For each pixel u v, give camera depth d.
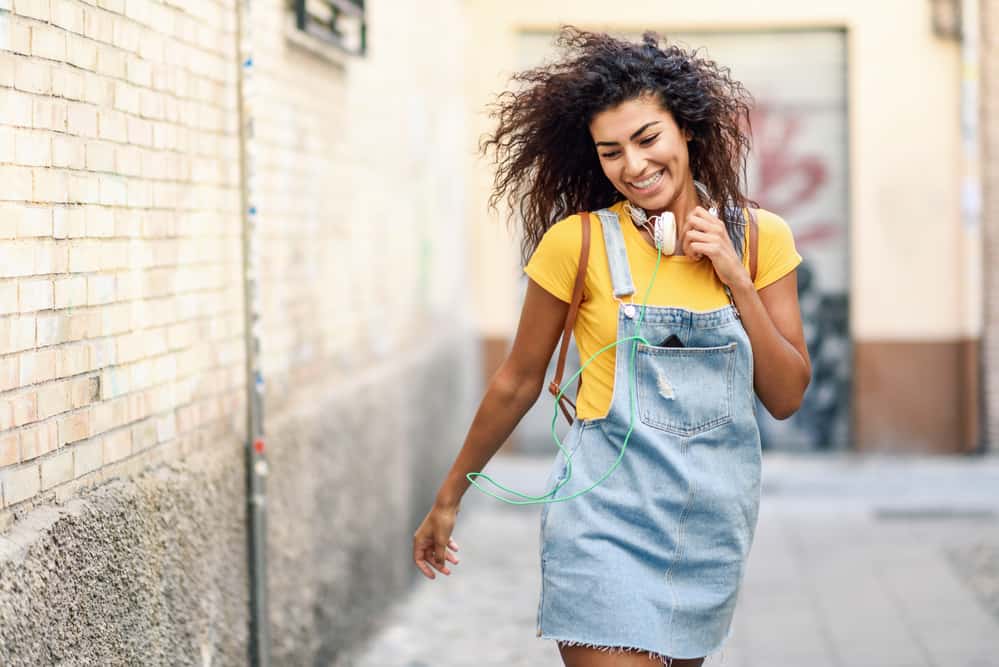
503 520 9.50
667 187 2.94
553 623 2.95
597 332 2.97
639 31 11.23
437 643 6.30
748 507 2.99
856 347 11.18
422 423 7.94
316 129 5.64
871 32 11.00
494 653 6.13
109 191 3.31
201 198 4.05
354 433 5.99
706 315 2.91
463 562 8.15
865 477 10.35
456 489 3.21
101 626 3.09
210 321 4.11
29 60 2.85
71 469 3.05
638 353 2.92
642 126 2.90
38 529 2.79
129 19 3.47
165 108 3.74
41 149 2.90
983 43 10.83
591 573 2.90
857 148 11.08
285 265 5.10
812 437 11.44
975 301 10.93
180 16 3.88
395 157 7.44
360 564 6.09
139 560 3.35
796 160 11.35
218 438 4.18
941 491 9.92
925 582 7.35
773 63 11.30
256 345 4.44
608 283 2.96
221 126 4.26
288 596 4.82
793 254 3.05
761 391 3.00
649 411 2.92
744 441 2.97
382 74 7.09
